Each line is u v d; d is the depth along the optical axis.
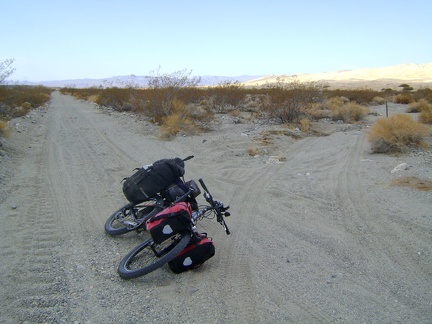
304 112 18.27
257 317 3.64
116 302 3.90
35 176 8.73
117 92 27.45
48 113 25.06
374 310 3.73
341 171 8.73
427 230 5.38
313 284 4.22
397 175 8.04
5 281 4.25
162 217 4.39
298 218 6.10
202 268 4.61
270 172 8.94
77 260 4.79
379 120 11.27
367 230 5.54
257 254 4.94
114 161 10.34
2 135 12.44
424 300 3.88
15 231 5.64
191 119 16.75
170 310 3.77
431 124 15.02
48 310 3.72
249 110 22.41
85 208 6.68
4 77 17.77
